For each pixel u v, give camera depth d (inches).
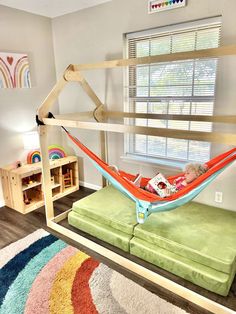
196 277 73.0
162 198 80.6
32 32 129.4
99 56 124.3
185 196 77.7
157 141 119.3
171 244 78.7
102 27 118.8
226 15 86.9
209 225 87.9
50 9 122.7
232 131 95.4
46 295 72.3
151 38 108.3
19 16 122.3
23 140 131.3
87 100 135.7
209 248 75.3
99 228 95.7
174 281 76.0
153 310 66.9
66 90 143.6
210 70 97.7
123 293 72.6
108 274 80.1
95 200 108.7
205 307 67.4
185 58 76.7
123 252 90.0
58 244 95.7
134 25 108.7
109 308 67.7
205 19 92.8
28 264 84.9
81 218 102.1
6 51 119.5
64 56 138.6
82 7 120.6
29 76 130.5
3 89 120.3
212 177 74.3
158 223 89.7
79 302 69.8
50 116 101.3
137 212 87.1
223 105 94.7
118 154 130.8
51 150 137.6
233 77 90.0
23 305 69.2
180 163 114.1
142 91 117.8
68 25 131.2
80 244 95.9
